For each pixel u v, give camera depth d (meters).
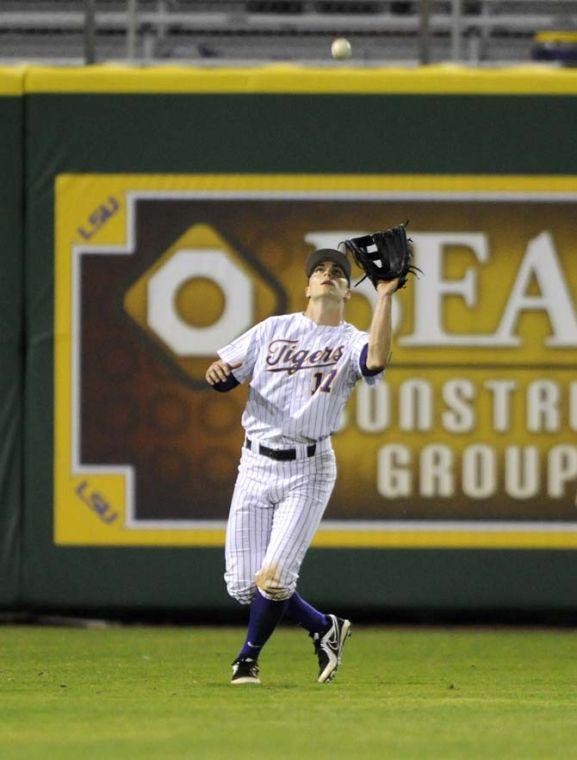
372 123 36.16
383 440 36.31
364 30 46.03
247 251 36.28
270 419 23.38
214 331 36.31
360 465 36.31
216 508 36.38
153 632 35.97
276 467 23.38
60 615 36.81
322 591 36.25
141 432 36.34
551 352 36.28
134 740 18.20
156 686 24.89
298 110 36.19
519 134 36.19
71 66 36.47
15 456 36.25
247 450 23.72
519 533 36.31
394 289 22.81
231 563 23.78
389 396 36.28
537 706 22.58
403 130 36.12
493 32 46.03
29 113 36.22
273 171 36.25
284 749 17.55
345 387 23.41
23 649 32.16
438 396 36.28
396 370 36.25
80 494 36.31
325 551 36.25
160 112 36.22
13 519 36.25
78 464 36.28
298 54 46.31
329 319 23.56
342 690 24.50
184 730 19.08
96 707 21.58
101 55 46.06
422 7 37.50
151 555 36.34
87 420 36.31
